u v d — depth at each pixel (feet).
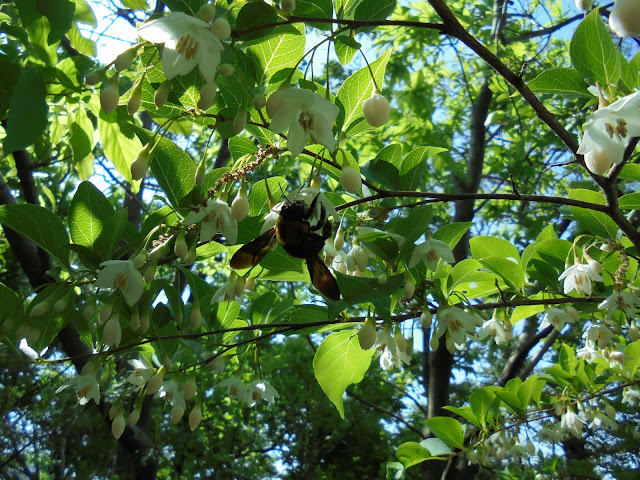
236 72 7.47
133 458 19.47
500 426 15.58
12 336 8.87
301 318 10.70
